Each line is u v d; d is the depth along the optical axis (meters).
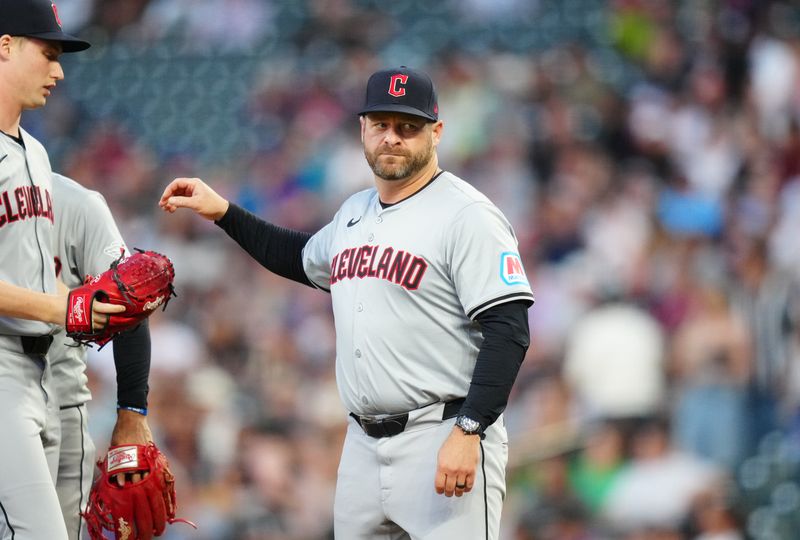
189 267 37.50
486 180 38.34
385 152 12.66
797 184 36.88
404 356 12.68
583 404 31.20
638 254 34.81
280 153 42.16
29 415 12.27
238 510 30.67
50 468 12.95
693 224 35.72
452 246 12.52
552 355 32.56
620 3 43.03
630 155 38.75
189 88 45.47
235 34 46.31
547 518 29.72
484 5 45.03
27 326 12.39
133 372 13.61
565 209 36.59
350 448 13.33
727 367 31.56
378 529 13.18
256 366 34.25
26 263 12.47
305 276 14.33
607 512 29.77
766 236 34.91
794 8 41.53
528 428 31.09
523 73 41.62
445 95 41.06
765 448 30.92
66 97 45.78
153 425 31.98
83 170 43.28
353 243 13.18
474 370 12.25
